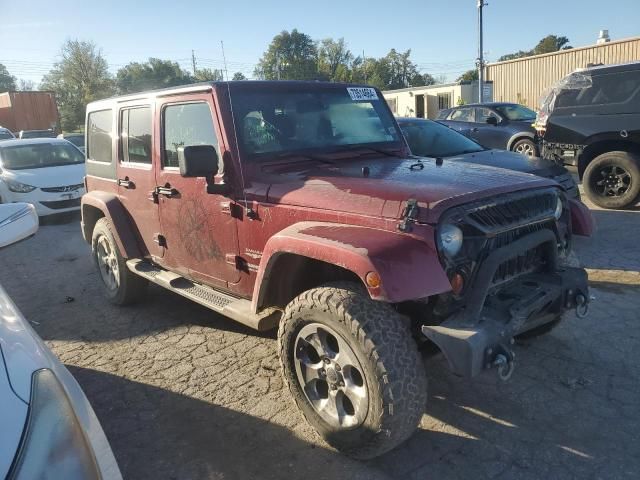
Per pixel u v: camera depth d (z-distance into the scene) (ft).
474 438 10.25
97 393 12.56
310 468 9.62
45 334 16.25
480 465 9.51
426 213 8.75
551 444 9.97
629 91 26.96
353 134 13.69
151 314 17.28
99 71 216.54
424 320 9.42
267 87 12.81
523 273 10.49
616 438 10.03
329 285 9.71
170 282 14.28
